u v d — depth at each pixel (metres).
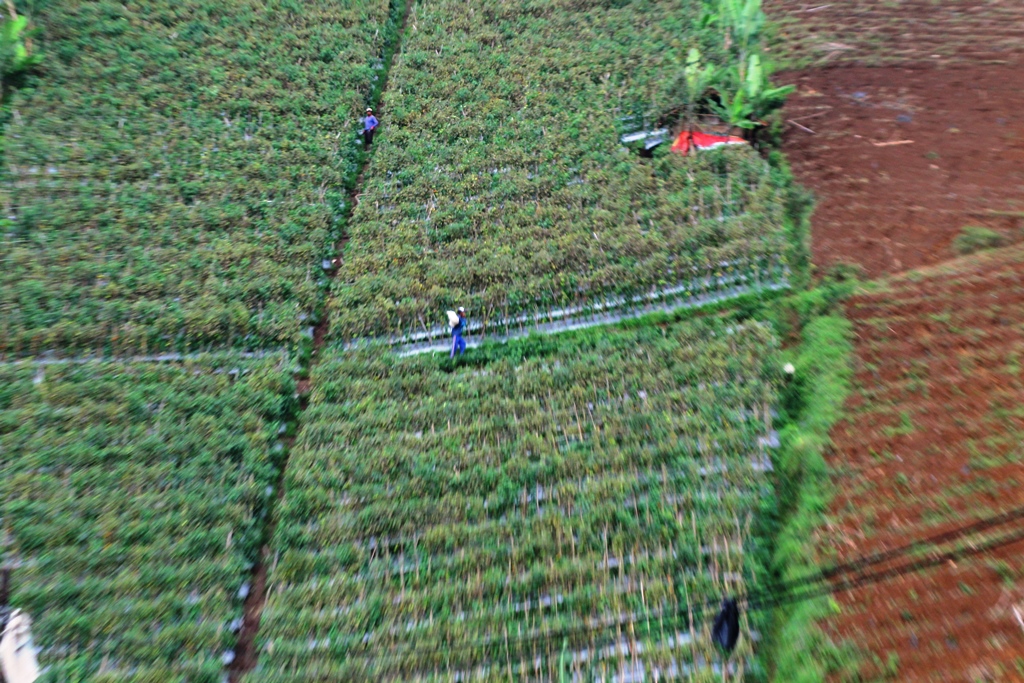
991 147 15.84
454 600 10.68
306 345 14.34
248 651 10.51
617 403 12.77
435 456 12.30
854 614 9.93
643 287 14.40
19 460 12.27
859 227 14.84
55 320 14.28
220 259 15.42
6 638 10.09
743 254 14.46
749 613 10.22
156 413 12.95
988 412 11.73
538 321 14.27
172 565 11.12
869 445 11.62
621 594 10.56
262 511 11.90
